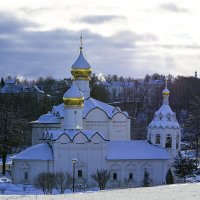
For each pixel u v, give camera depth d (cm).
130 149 15538
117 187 15112
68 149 14862
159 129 16012
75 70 17012
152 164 15450
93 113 16388
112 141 15700
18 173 14775
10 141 19225
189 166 15525
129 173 15262
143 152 15525
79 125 15638
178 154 16062
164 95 16512
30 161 14762
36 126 17338
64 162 14812
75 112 15638
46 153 14888
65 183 14525
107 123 16462
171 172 15575
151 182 15325
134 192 7875
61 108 17412
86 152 14975
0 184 13975
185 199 7169
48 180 13462
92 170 14975
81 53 17238
